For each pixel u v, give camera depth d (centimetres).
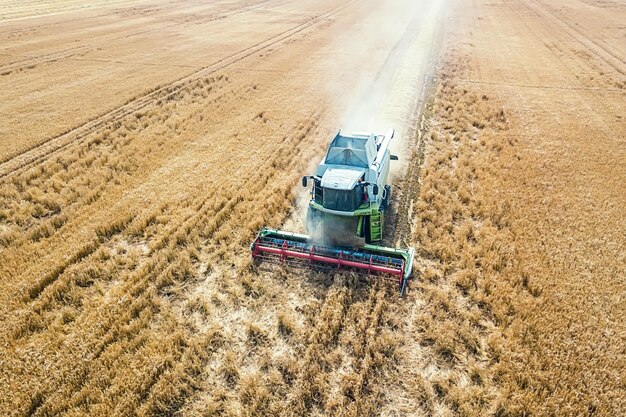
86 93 2488
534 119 2114
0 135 1917
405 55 3400
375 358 845
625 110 2247
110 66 3048
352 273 1055
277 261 1120
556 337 885
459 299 1009
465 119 2116
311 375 815
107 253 1163
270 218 1307
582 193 1445
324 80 2756
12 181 1536
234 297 1009
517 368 822
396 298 999
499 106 2291
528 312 945
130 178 1544
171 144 1833
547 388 791
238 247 1185
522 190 1455
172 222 1290
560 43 3769
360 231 1105
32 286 1018
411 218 1328
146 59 3250
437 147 1827
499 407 758
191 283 1063
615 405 761
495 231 1243
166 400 777
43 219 1325
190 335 912
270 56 3388
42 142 1862
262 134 1938
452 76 2861
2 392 779
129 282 1045
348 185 1052
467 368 834
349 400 776
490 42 3844
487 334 915
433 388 801
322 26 4672
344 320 945
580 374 810
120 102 2342
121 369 819
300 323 947
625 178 1546
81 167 1636
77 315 960
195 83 2675
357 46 3741
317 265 1098
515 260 1107
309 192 1463
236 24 4778
